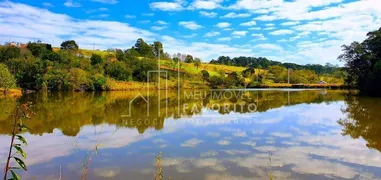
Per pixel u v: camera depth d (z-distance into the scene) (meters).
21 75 55.53
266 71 103.94
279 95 49.12
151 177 8.80
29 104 3.35
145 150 11.94
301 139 13.73
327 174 8.84
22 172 9.48
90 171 9.45
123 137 14.61
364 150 11.62
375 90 44.84
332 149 11.82
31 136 15.08
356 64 53.31
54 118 21.47
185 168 9.48
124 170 9.46
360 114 22.58
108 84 63.09
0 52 68.00
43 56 71.31
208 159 10.48
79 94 50.41
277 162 10.03
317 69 145.25
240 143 12.98
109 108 28.52
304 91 62.94
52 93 51.66
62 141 13.87
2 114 22.48
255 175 8.76
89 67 69.19
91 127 17.69
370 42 51.41
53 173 9.34
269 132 15.49
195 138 14.14
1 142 13.78
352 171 9.12
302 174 8.84
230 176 8.70
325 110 25.62
